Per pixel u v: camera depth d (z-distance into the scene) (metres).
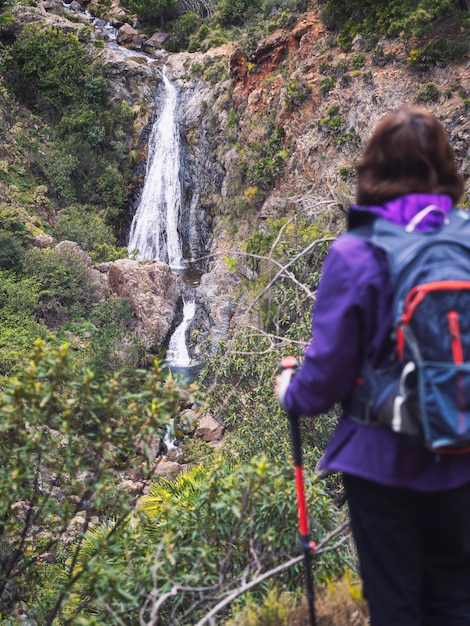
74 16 46.16
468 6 25.28
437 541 2.12
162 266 29.77
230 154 33.94
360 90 26.39
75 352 24.03
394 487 1.99
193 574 3.59
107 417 3.61
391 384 1.85
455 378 1.71
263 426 8.22
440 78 24.23
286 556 3.72
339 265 1.91
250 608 3.34
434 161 2.00
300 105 29.17
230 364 8.52
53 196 35.50
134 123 39.34
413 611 2.07
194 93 39.41
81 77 38.94
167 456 18.44
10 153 35.03
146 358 26.28
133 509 4.08
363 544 2.12
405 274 1.82
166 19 50.09
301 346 7.20
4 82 37.84
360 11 28.42
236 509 3.52
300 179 27.14
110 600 3.65
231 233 31.50
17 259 28.33
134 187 38.69
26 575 4.66
